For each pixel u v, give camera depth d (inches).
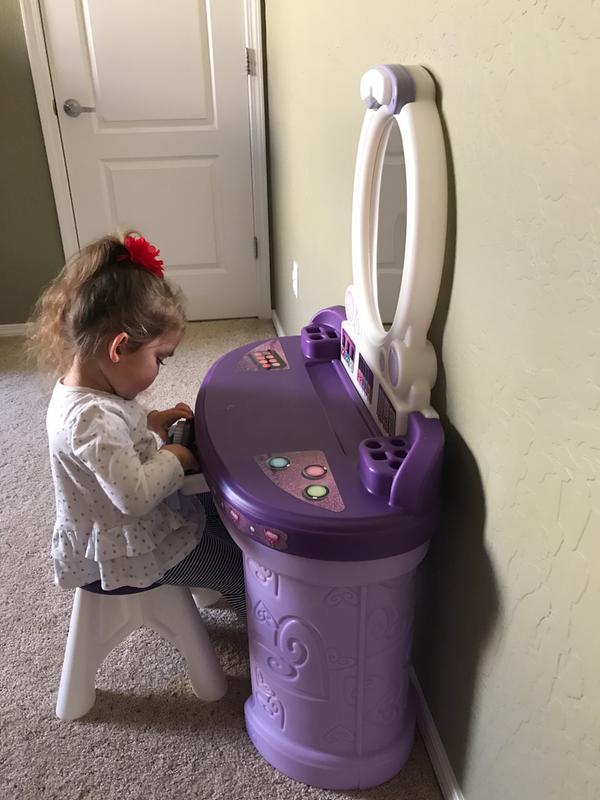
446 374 39.2
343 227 61.7
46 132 108.2
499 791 37.7
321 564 37.3
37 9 101.5
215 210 117.8
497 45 29.7
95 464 40.4
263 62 108.2
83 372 42.4
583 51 23.9
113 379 42.5
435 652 46.2
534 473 30.5
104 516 44.0
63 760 48.6
